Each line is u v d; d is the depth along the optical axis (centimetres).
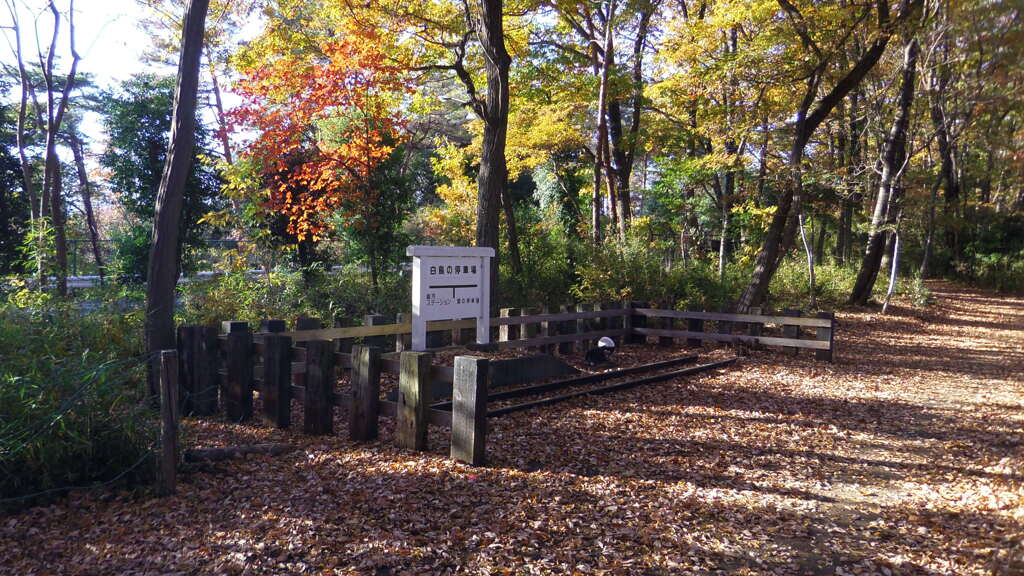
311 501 473
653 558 406
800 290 2245
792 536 445
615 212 2056
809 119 1580
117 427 481
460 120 3391
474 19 1463
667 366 1091
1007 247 3359
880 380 1045
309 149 1500
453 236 2002
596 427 712
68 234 2012
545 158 2252
